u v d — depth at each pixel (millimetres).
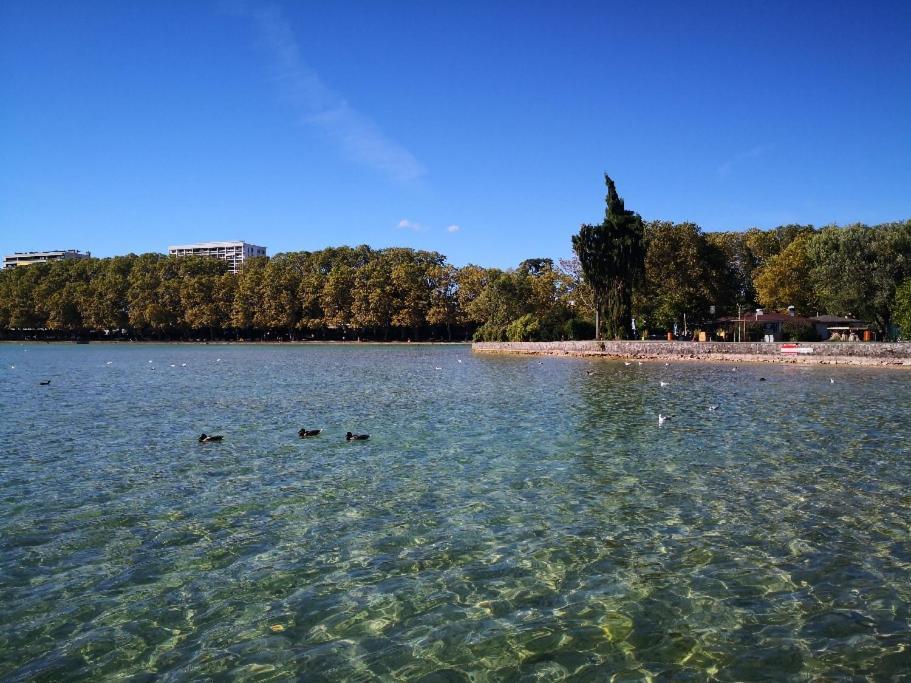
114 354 93562
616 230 79938
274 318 143375
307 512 13344
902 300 61031
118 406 29734
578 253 81000
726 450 19109
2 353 97812
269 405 30094
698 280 94812
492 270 123938
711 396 32781
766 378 43281
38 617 9008
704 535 11883
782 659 7844
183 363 67625
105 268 166500
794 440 20531
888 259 69375
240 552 11219
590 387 38188
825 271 72000
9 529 12383
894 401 29906
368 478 16016
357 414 26953
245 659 7984
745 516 12914
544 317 99000
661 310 91688
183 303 150250
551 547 11367
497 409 28406
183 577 10234
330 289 137125
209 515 13172
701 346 64438
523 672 7668
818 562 10594
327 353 94688
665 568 10445
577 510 13398
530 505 13758
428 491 14828
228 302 149625
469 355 84875
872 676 7473
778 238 112000
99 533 12164
